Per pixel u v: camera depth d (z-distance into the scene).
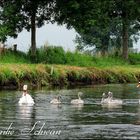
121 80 69.50
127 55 90.25
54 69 60.81
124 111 36.62
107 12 86.44
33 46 72.94
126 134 27.58
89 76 65.31
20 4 72.06
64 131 28.36
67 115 34.22
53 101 41.28
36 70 59.03
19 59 69.31
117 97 47.28
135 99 45.56
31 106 39.16
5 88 54.31
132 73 71.81
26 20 73.19
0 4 72.75
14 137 26.98
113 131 28.33
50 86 58.81
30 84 57.28
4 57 67.56
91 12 74.62
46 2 74.44
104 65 76.69
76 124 30.44
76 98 45.38
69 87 58.34
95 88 57.47
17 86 55.56
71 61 74.38
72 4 72.94
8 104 40.09
